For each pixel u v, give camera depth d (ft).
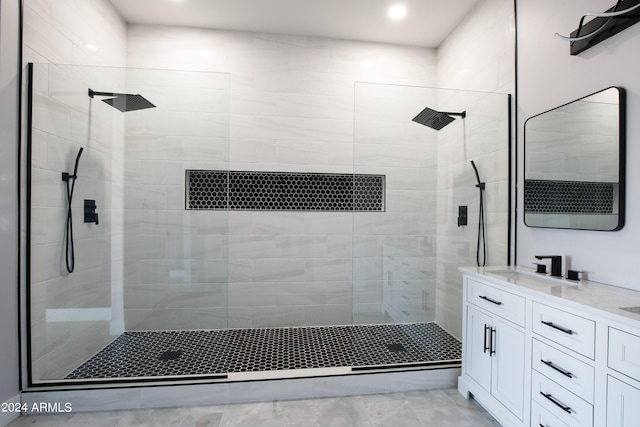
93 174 6.83
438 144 7.47
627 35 4.37
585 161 4.95
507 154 6.82
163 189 7.26
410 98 7.38
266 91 8.96
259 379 6.03
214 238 7.42
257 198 8.99
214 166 7.29
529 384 4.52
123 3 7.70
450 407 5.82
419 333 7.52
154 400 5.79
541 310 4.31
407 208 7.51
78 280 6.54
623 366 3.22
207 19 8.31
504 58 6.93
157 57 8.52
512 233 6.79
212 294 7.44
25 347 5.65
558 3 5.55
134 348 7.13
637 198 4.25
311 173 9.16
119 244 7.18
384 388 6.33
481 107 7.31
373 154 7.34
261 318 9.04
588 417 3.59
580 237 5.14
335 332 8.64
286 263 9.11
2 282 5.26
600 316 3.44
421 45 9.48
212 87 7.21
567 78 5.39
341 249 9.30
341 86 9.23
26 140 5.67
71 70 6.36
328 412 5.66
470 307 6.07
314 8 7.87
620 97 4.39
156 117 7.14
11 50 5.39
